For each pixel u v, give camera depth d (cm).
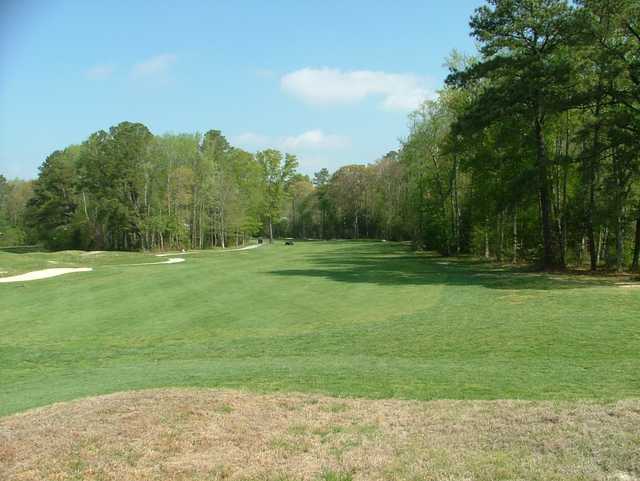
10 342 1594
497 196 3669
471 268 3700
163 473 578
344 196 12006
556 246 3512
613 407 752
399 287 2611
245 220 9300
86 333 1705
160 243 8188
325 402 852
